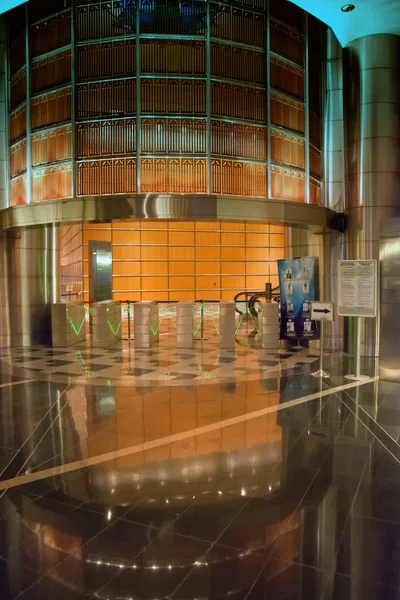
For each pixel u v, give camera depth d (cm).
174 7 1300
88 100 1330
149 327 1576
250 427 752
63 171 1370
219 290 2859
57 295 1670
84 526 468
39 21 1394
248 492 536
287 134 1423
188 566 404
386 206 1439
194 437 707
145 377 1109
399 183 1452
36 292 1619
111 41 1308
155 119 1307
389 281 1084
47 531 460
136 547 432
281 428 747
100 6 1310
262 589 375
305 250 1608
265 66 1367
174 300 2802
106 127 1323
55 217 1352
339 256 1553
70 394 960
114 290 2725
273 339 1525
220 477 573
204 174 1322
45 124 1398
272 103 1385
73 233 2812
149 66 1301
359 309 1090
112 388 1005
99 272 2125
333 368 1218
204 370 1187
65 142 1362
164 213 1285
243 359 1338
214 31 1314
